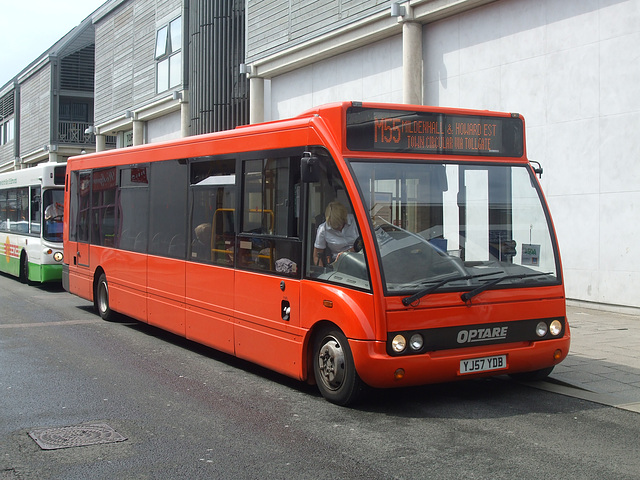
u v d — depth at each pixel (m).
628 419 6.31
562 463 5.12
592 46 12.31
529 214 7.15
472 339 6.55
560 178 12.91
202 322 8.88
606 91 12.11
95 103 35.09
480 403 6.86
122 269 11.30
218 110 23.14
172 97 26.59
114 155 11.78
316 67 19.14
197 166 9.13
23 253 18.81
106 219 12.02
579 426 6.08
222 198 8.52
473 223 6.85
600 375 7.81
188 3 25.91
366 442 5.61
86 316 12.76
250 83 21.44
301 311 7.03
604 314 11.94
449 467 5.02
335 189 6.64
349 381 6.46
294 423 6.15
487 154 7.15
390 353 6.18
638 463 5.14
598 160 12.27
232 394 7.19
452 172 6.88
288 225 7.28
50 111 41.62
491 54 14.09
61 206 17.38
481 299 6.59
